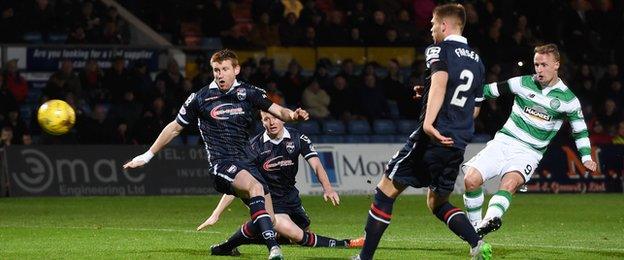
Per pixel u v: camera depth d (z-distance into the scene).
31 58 62.34
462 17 23.34
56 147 56.31
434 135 22.05
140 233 33.75
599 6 73.75
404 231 35.50
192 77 66.12
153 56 64.56
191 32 71.56
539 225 38.38
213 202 51.75
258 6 70.00
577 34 71.94
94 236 32.50
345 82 64.00
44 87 59.84
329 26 68.69
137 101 59.97
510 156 28.86
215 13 68.81
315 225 38.44
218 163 24.98
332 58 68.56
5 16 63.38
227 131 25.09
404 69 69.62
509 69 66.94
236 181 24.61
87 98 60.62
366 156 60.44
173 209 46.50
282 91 63.22
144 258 25.91
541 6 72.19
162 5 71.31
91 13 64.19
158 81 59.28
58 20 64.62
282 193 28.20
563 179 62.47
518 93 29.05
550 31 72.19
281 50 67.88
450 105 22.84
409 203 51.56
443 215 23.98
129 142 58.66
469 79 22.84
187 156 58.25
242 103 25.09
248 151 27.89
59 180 56.16
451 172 23.09
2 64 61.75
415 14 73.31
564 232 35.38
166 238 31.88
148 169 57.50
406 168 23.11
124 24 65.00
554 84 28.84
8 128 56.25
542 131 28.95
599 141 64.81
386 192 23.38
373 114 63.97
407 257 26.75
